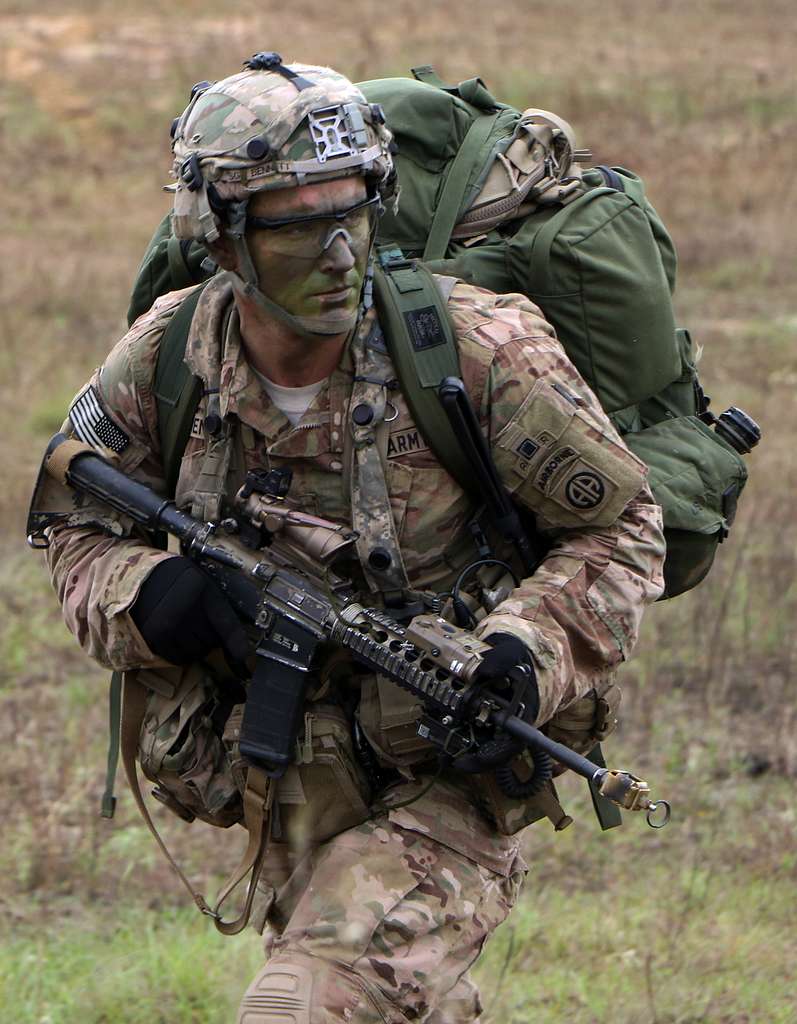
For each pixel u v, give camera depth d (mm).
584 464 9312
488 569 9719
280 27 81750
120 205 58469
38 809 17844
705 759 19500
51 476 10133
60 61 74688
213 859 17438
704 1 89000
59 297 43469
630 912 15734
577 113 66625
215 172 8875
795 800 18594
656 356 10484
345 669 9633
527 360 9359
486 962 14703
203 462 9750
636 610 9453
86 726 20328
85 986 14211
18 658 22641
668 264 11055
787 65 74312
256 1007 9016
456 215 10609
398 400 9414
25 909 16172
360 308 9391
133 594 9438
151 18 83500
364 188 8977
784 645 22297
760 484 28891
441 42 77938
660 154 61281
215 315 9680
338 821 9609
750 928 15344
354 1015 9008
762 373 37281
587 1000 13828
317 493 9562
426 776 9602
